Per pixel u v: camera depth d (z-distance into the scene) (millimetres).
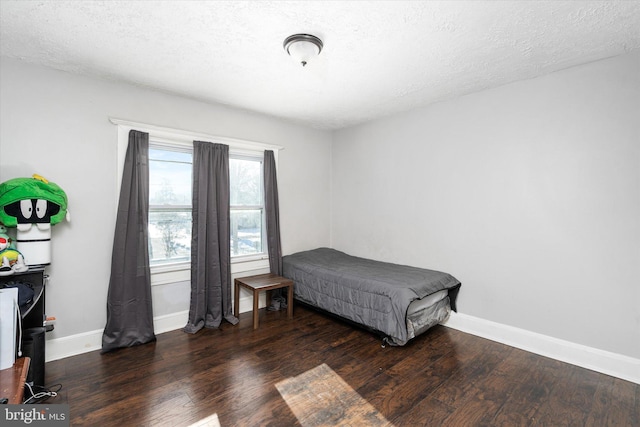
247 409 1837
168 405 1862
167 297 3016
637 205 2164
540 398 1960
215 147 3236
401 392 2016
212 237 3170
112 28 1888
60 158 2443
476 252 2984
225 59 2293
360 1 1639
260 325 3184
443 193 3234
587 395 1995
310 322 3268
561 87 2475
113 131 2686
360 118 3834
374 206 3947
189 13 1739
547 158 2549
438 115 3264
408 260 3568
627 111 2195
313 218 4320
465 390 2039
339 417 1774
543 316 2578
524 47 2119
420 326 2730
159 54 2213
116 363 2365
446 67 2430
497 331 2820
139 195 2758
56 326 2439
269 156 3744
